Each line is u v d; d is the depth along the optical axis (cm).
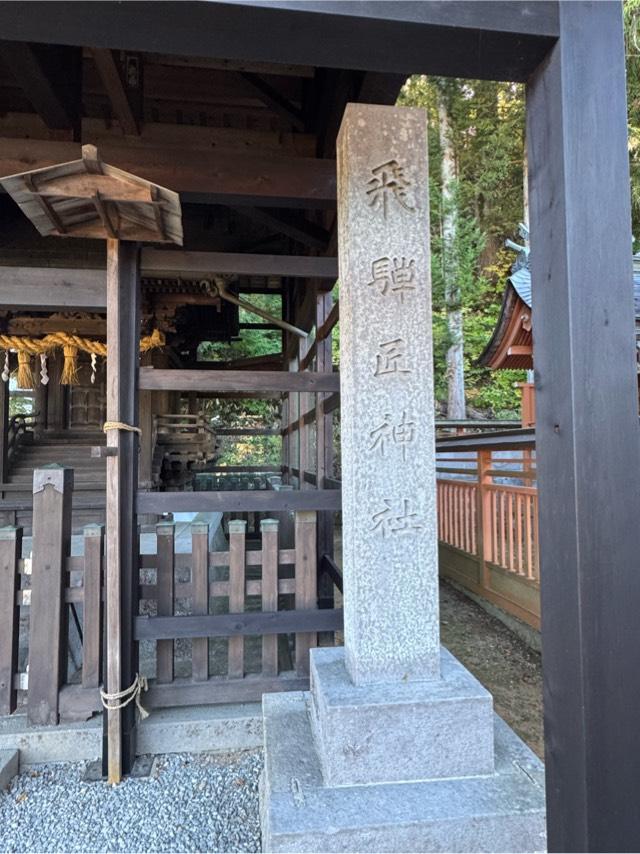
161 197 209
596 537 83
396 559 187
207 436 750
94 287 278
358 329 192
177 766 249
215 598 457
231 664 273
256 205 291
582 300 86
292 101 434
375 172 196
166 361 754
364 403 190
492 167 1322
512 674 369
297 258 281
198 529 272
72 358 534
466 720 171
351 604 191
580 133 88
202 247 569
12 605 264
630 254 88
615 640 82
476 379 1388
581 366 85
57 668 258
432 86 1284
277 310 1509
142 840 201
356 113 195
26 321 582
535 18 89
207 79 412
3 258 489
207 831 205
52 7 82
